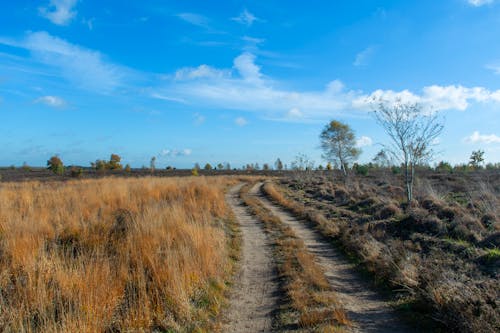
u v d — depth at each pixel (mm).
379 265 6531
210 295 5254
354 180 28719
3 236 6672
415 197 13953
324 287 5738
